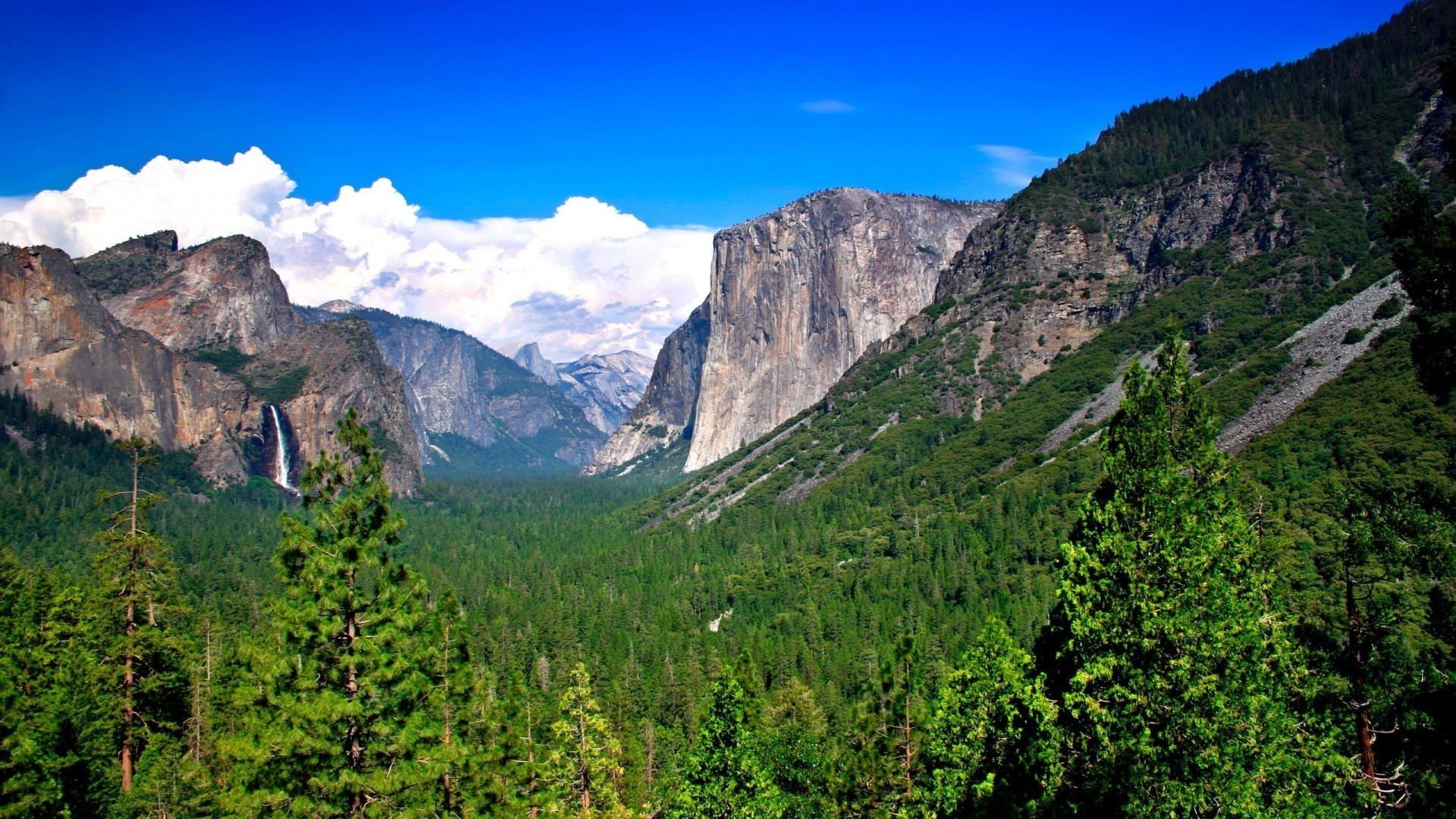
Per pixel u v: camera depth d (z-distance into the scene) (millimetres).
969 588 134125
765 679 119375
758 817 54812
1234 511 41469
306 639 39312
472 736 53969
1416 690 41969
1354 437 102938
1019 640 109062
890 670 55938
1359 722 42438
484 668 118750
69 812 52031
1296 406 128250
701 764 55844
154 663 60844
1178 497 38438
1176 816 35562
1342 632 46531
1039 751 41156
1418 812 39594
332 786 38312
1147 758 35562
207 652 85500
